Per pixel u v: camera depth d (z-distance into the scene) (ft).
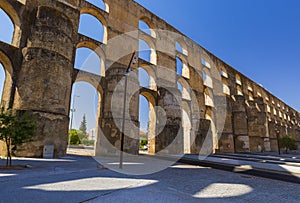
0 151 48.83
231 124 127.75
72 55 66.69
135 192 19.11
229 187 24.38
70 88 60.08
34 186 19.45
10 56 52.70
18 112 48.34
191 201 17.57
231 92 145.07
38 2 61.77
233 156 81.46
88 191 18.57
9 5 55.88
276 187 25.45
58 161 42.14
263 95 197.77
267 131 159.63
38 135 48.65
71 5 71.77
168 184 24.40
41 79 51.62
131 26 90.58
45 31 54.95
